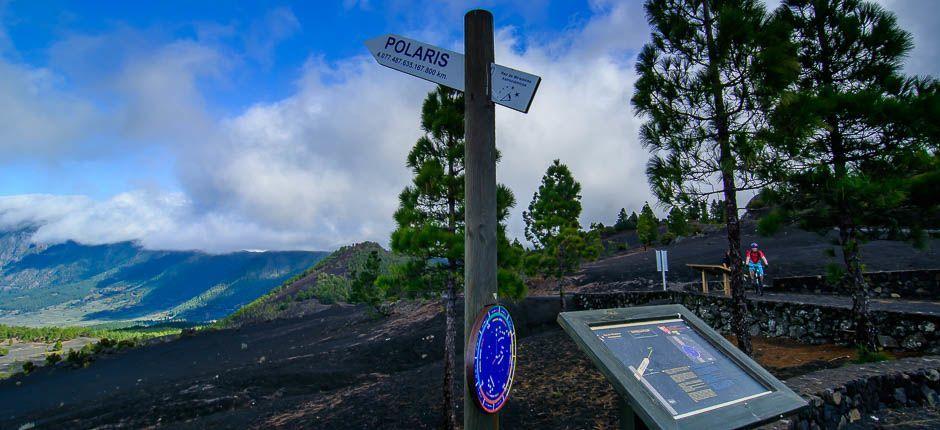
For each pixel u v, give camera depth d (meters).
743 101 9.38
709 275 22.97
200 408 16.61
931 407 6.20
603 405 9.62
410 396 12.77
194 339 58.62
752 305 13.66
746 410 2.75
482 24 3.17
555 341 15.39
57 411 24.80
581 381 11.25
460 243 10.22
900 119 8.67
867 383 6.08
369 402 12.82
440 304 31.05
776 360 10.40
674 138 9.60
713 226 41.19
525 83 2.98
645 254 36.97
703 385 2.87
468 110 3.12
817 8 10.40
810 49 10.62
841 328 10.98
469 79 3.13
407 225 11.18
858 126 9.48
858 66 10.25
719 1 9.67
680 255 31.09
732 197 9.67
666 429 2.36
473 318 2.95
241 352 40.97
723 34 9.00
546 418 9.43
